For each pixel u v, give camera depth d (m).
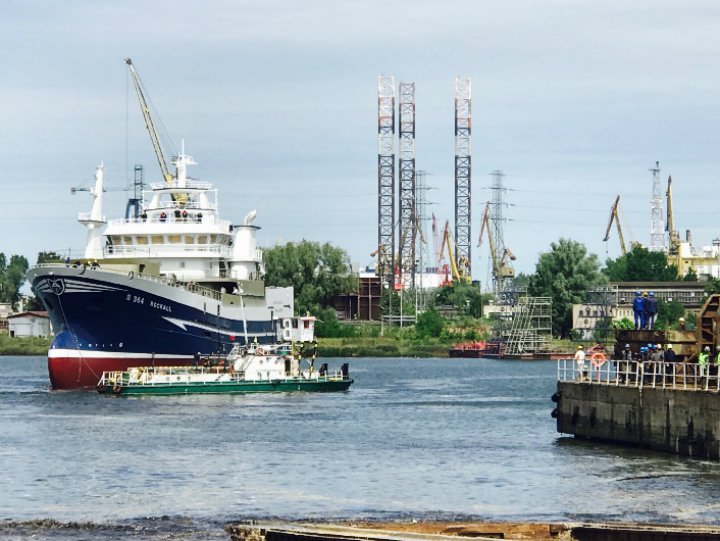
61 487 99.06
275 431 135.12
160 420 144.50
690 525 81.00
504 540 74.88
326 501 93.56
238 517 87.88
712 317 114.25
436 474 105.00
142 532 83.44
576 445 120.25
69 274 173.25
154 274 191.62
